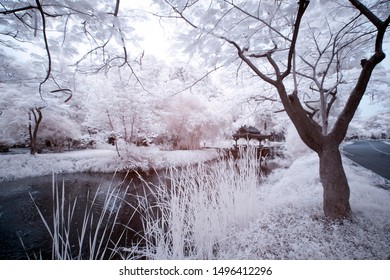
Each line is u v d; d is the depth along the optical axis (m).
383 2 3.00
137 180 8.66
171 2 2.67
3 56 3.85
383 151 15.60
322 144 3.02
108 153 13.84
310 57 5.19
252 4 2.75
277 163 10.97
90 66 3.04
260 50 3.59
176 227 2.61
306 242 2.40
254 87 6.79
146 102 11.31
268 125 17.05
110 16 2.29
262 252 2.33
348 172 5.83
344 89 6.18
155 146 16.70
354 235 2.51
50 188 7.64
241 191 3.49
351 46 4.27
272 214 3.32
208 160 13.60
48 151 16.64
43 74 3.88
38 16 2.54
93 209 5.58
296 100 3.00
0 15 2.61
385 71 5.62
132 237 4.02
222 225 3.09
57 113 13.93
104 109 10.66
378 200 3.61
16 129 13.24
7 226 4.74
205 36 2.84
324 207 3.00
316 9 3.32
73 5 2.16
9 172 9.02
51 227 4.66
